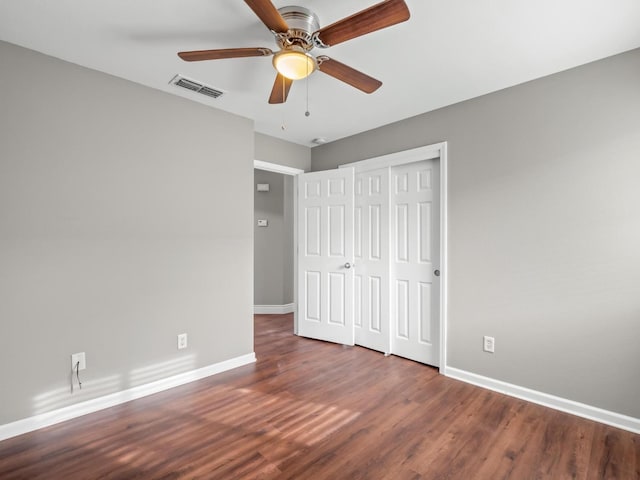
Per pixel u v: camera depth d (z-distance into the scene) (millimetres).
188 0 1635
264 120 3270
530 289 2439
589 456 1813
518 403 2396
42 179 2088
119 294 2396
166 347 2633
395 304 3402
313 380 2781
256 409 2303
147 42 1998
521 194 2479
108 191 2352
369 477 1653
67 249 2180
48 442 1926
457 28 1843
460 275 2807
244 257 3168
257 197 5285
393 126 3326
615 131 2105
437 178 3064
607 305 2137
